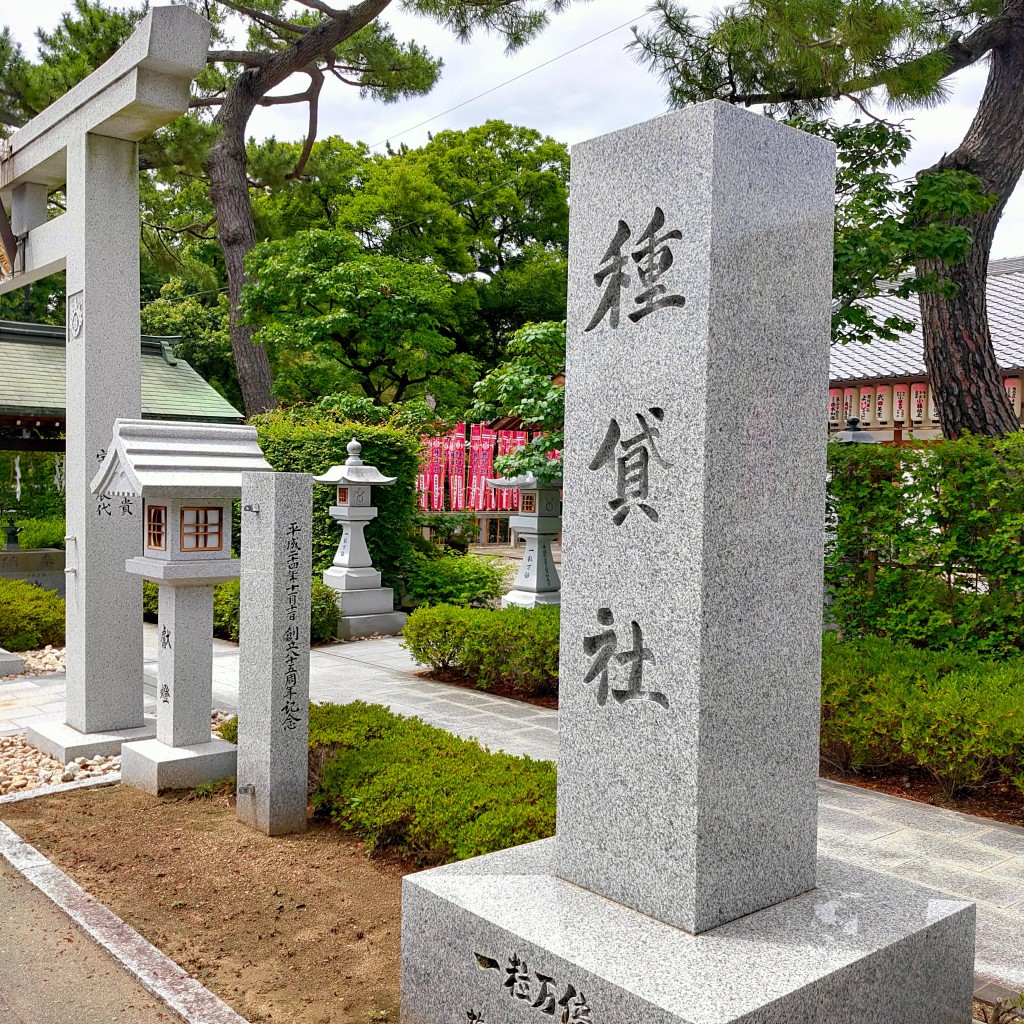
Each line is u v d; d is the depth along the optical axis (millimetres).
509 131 26078
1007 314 15234
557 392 9055
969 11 8680
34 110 14453
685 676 2744
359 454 11570
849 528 7406
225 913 3893
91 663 6285
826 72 8172
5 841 4621
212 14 17984
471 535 16766
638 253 2926
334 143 25281
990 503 6645
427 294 17391
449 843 4059
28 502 18266
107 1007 3277
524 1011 2684
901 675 5883
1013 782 5172
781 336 2930
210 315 26047
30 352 14391
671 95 9328
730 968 2500
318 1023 3127
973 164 9000
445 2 14602
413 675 8930
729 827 2791
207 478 5461
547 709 7555
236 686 8406
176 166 18984
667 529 2812
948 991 2883
